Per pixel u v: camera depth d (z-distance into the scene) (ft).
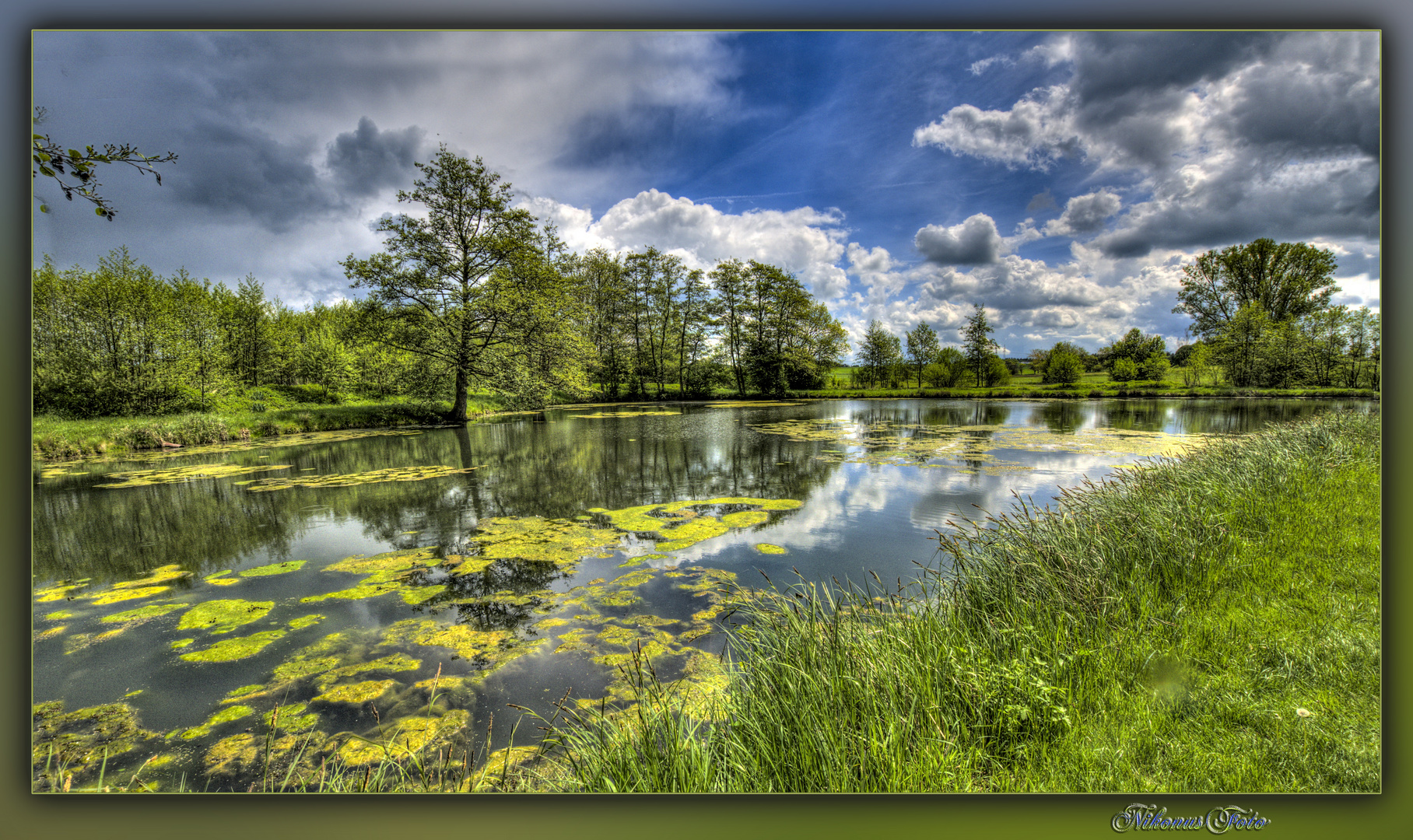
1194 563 13.34
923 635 10.50
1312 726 8.17
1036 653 9.89
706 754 8.39
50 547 25.11
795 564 21.22
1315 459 20.54
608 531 26.14
